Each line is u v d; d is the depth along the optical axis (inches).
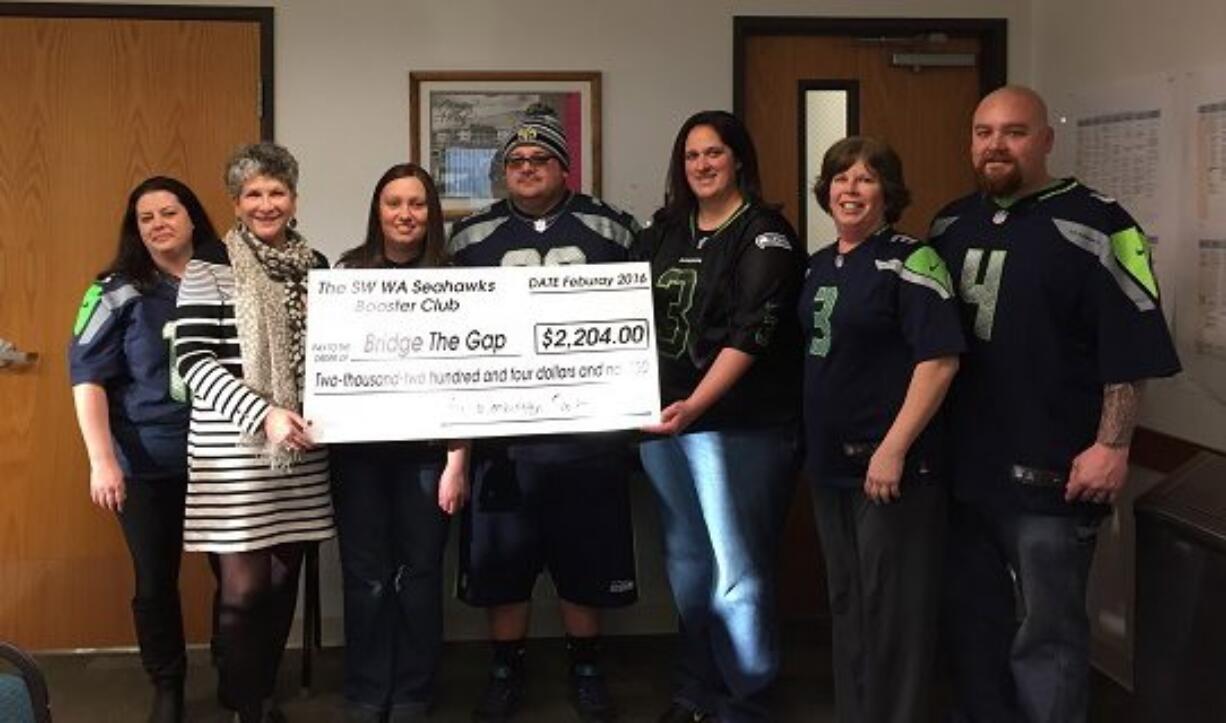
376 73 135.2
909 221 143.7
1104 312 90.0
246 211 99.1
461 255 115.1
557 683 127.6
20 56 130.6
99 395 109.1
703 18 138.3
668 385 108.7
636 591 124.5
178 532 114.4
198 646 136.6
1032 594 94.5
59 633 134.9
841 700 101.6
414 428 102.6
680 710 114.6
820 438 98.3
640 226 129.3
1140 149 116.6
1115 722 112.5
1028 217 93.6
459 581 121.7
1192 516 79.7
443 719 117.9
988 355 94.3
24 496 133.7
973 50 142.8
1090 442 93.1
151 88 132.4
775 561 108.7
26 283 132.3
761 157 141.6
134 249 110.7
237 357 97.7
